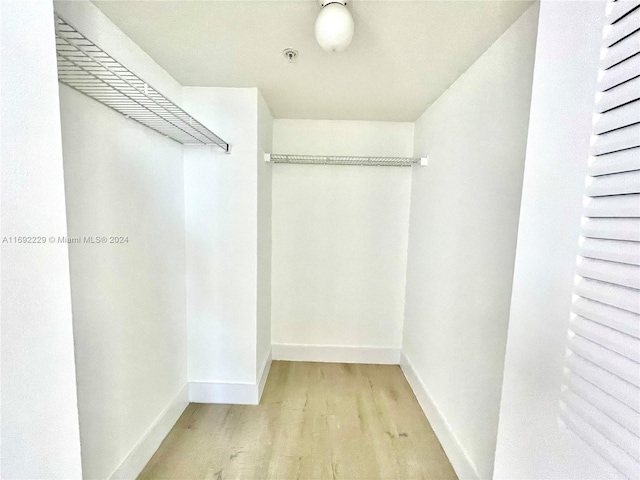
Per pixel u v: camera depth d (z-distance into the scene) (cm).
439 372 181
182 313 196
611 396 57
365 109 222
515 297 82
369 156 252
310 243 261
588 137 62
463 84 159
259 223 206
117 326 131
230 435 175
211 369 206
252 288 201
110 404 128
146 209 152
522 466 80
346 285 264
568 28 67
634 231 53
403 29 122
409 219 256
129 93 119
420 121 233
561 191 69
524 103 110
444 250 179
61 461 68
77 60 103
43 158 62
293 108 224
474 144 146
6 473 57
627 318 55
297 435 176
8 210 55
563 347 68
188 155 192
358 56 145
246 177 194
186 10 113
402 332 266
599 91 60
